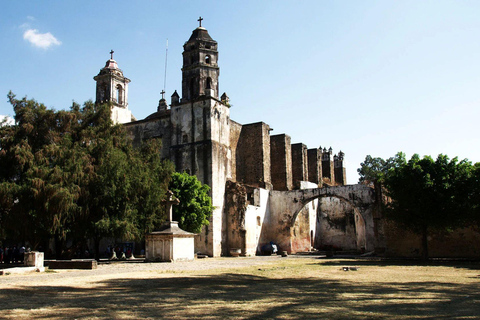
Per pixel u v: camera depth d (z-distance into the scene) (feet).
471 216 89.45
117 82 161.17
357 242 165.27
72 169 89.20
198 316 27.07
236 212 134.82
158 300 33.94
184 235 91.61
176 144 139.33
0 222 84.33
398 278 54.34
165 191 109.40
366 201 133.59
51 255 110.83
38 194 81.00
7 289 39.93
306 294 38.29
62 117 97.86
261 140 161.38
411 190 91.45
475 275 58.39
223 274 59.26
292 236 150.00
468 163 92.12
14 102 95.86
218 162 135.54
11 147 86.99
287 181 169.07
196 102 137.80
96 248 100.22
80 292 38.50
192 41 143.74
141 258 118.21
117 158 97.60
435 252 108.88
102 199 94.02
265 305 31.65
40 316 26.71
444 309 29.99
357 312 28.68
